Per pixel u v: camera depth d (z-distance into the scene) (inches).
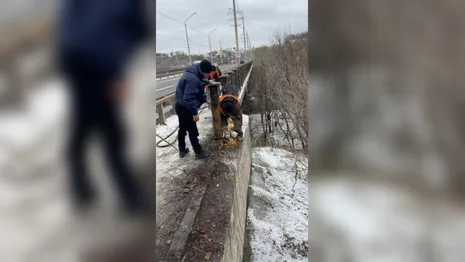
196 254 107.3
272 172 379.9
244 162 255.9
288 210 288.4
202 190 155.7
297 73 400.2
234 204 158.6
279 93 619.2
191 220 128.1
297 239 245.1
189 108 184.1
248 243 225.1
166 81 709.3
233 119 235.8
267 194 309.7
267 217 269.1
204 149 218.2
